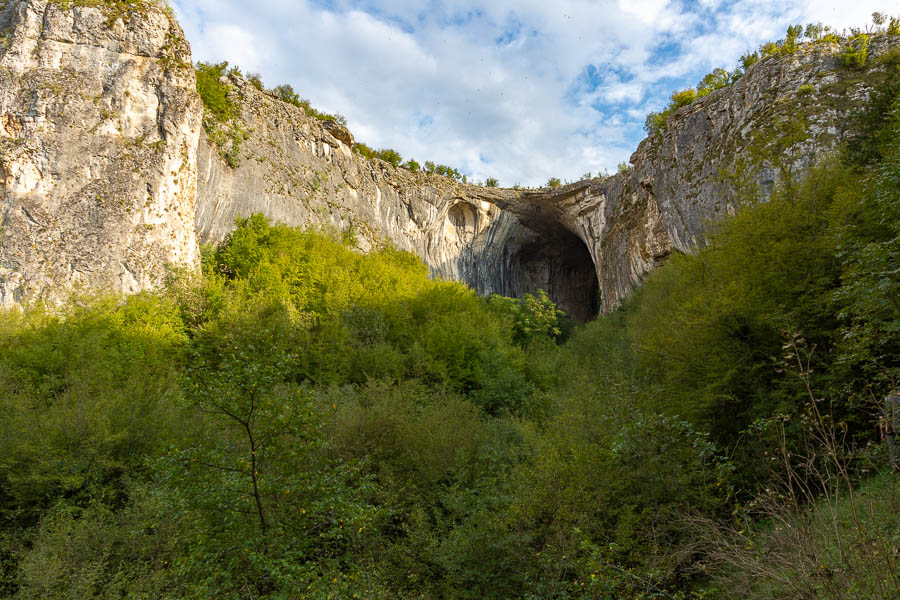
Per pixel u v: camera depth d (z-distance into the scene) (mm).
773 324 8633
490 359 21422
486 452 10195
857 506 4688
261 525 5301
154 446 9617
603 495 6797
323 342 20188
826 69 24688
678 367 10469
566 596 5398
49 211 21188
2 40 22891
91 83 23719
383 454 9797
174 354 17562
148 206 23281
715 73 39375
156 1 27656
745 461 7828
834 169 11047
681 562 5727
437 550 7000
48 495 8445
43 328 16062
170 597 5797
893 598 3148
